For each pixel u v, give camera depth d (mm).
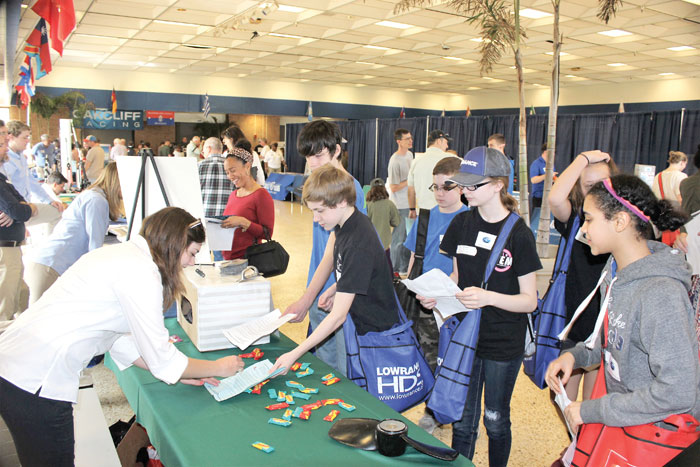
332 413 1475
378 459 1258
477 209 1899
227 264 2076
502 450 1886
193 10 8555
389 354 1834
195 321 1935
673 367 1151
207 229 2662
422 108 20375
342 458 1261
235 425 1418
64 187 7137
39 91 14391
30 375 1391
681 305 1181
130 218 2318
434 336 2531
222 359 1661
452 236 1988
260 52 12172
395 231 5301
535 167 7023
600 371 1443
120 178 2416
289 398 1558
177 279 1557
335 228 1856
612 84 15836
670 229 1312
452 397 1749
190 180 2428
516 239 1756
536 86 16969
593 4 7613
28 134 4133
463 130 11031
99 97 15148
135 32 10094
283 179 13648
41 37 6012
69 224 3037
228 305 1927
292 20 9273
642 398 1191
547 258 5816
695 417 1211
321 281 2160
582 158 2066
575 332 2146
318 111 18219
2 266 3459
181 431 1381
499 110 19188
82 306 1415
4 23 5238
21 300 3801
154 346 1452
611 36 9625
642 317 1224
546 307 2182
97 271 1432
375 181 4930
